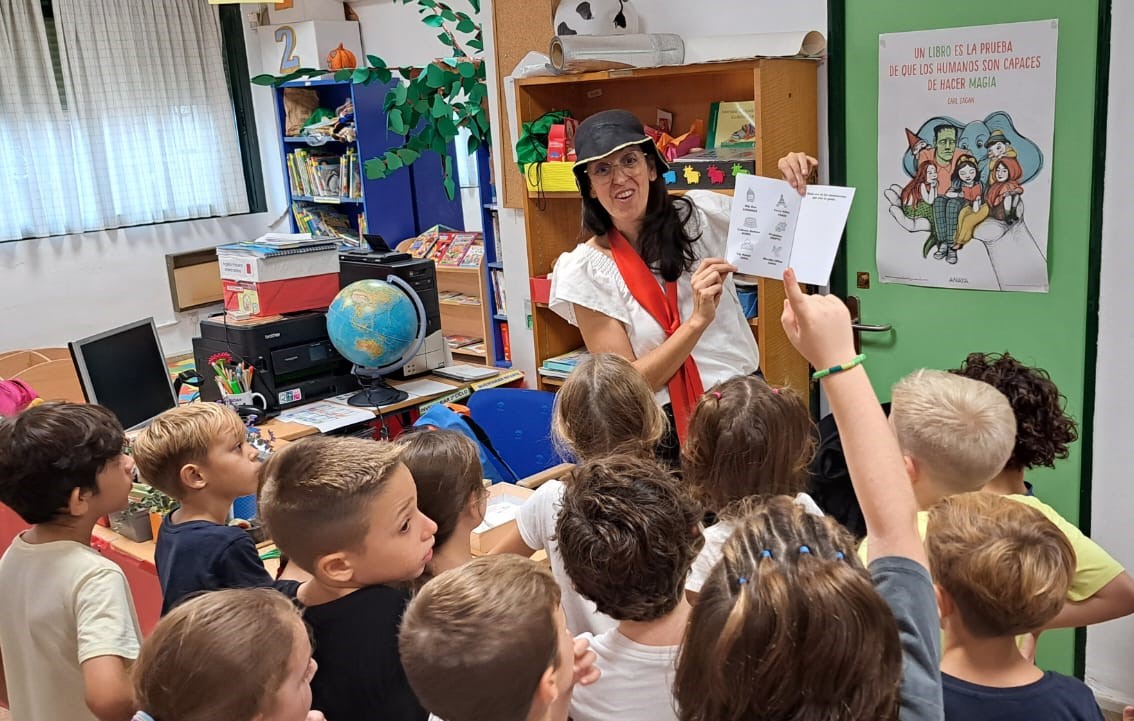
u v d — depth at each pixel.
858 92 2.88
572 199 3.55
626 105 3.41
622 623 1.28
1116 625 2.73
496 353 4.41
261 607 1.18
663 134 3.19
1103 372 2.61
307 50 5.41
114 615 1.66
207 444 1.83
